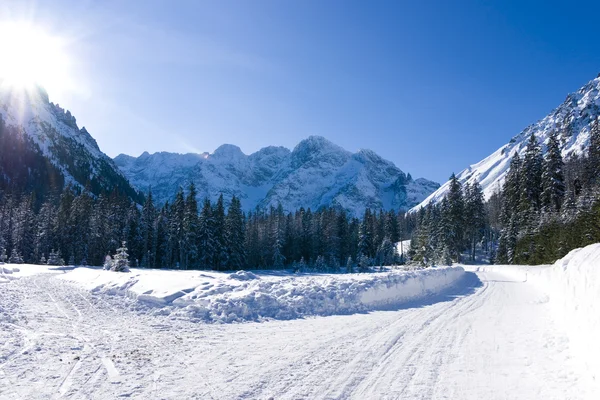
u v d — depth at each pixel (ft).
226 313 39.65
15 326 30.71
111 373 21.66
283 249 285.84
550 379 21.74
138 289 48.65
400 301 53.83
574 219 146.20
